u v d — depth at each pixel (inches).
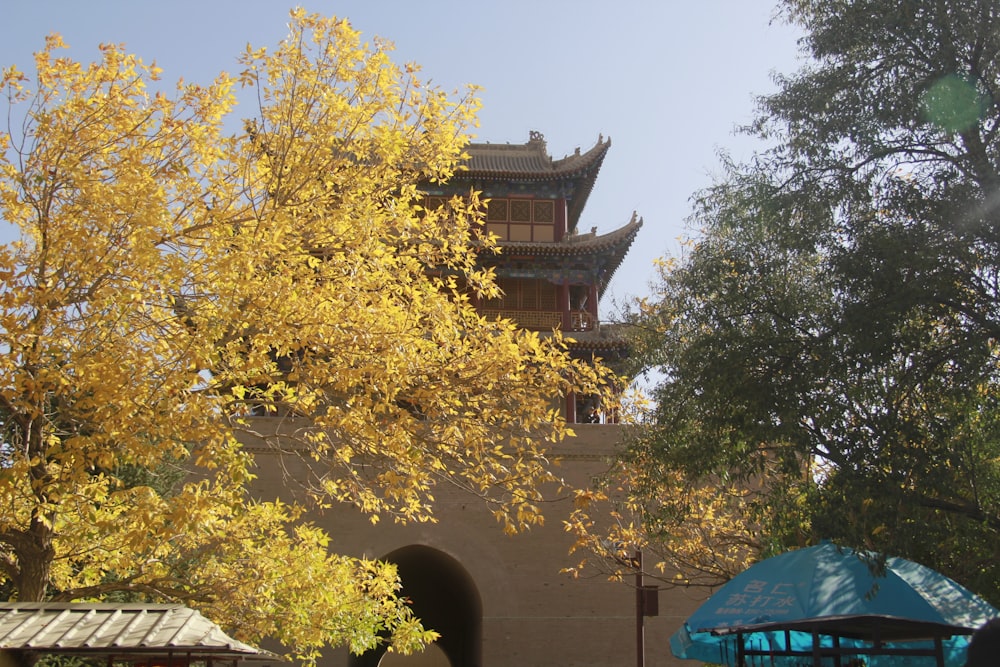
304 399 505.4
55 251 460.1
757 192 590.9
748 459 608.4
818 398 523.5
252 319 459.8
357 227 507.5
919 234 518.0
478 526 1178.6
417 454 486.3
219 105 506.3
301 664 1099.3
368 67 516.4
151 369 449.4
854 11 567.5
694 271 621.0
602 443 1218.6
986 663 180.1
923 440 504.4
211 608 580.7
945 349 518.3
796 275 590.9
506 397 518.9
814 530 510.3
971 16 531.8
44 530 502.0
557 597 1165.7
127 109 494.6
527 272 1514.5
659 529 769.6
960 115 533.0
